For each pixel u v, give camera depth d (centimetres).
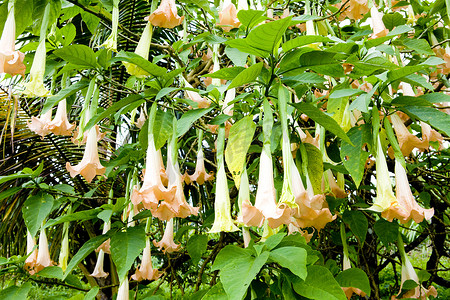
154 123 162
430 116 155
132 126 357
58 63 175
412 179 307
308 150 183
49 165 329
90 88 172
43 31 153
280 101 131
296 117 199
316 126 223
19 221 329
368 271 274
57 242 327
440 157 315
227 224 139
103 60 167
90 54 160
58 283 232
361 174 165
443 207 332
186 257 348
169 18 184
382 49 192
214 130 229
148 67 158
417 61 225
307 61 144
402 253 224
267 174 128
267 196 124
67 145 333
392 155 212
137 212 229
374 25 213
